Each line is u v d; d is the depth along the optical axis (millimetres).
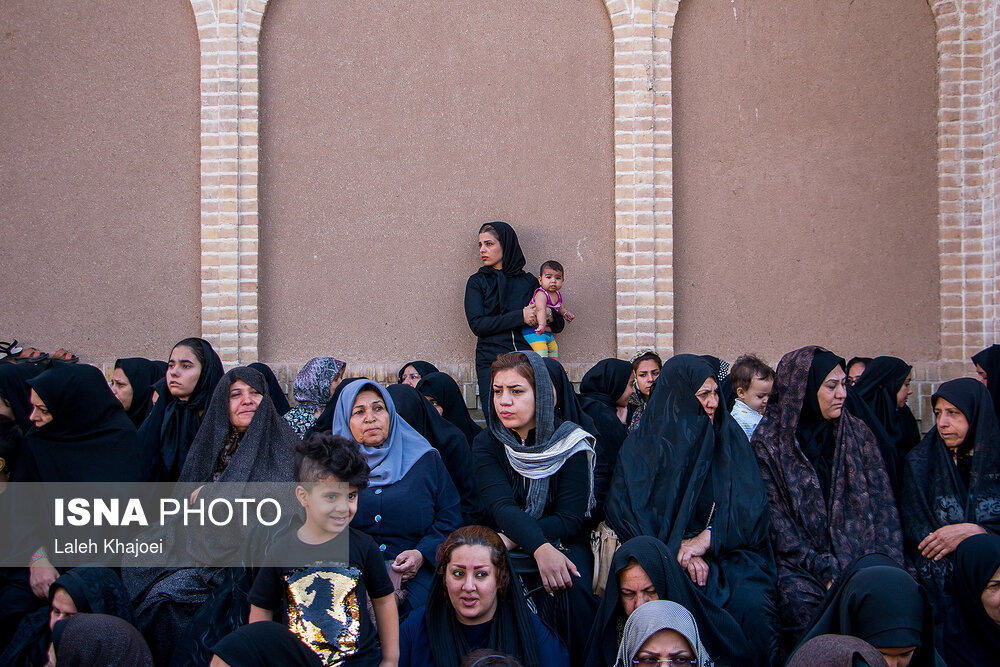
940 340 6730
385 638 3258
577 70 6648
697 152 6695
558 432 4004
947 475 4355
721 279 6688
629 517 4070
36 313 6402
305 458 3166
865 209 6746
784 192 6730
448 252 6574
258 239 6453
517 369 3980
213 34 6402
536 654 3412
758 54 6723
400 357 6539
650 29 6566
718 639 3529
